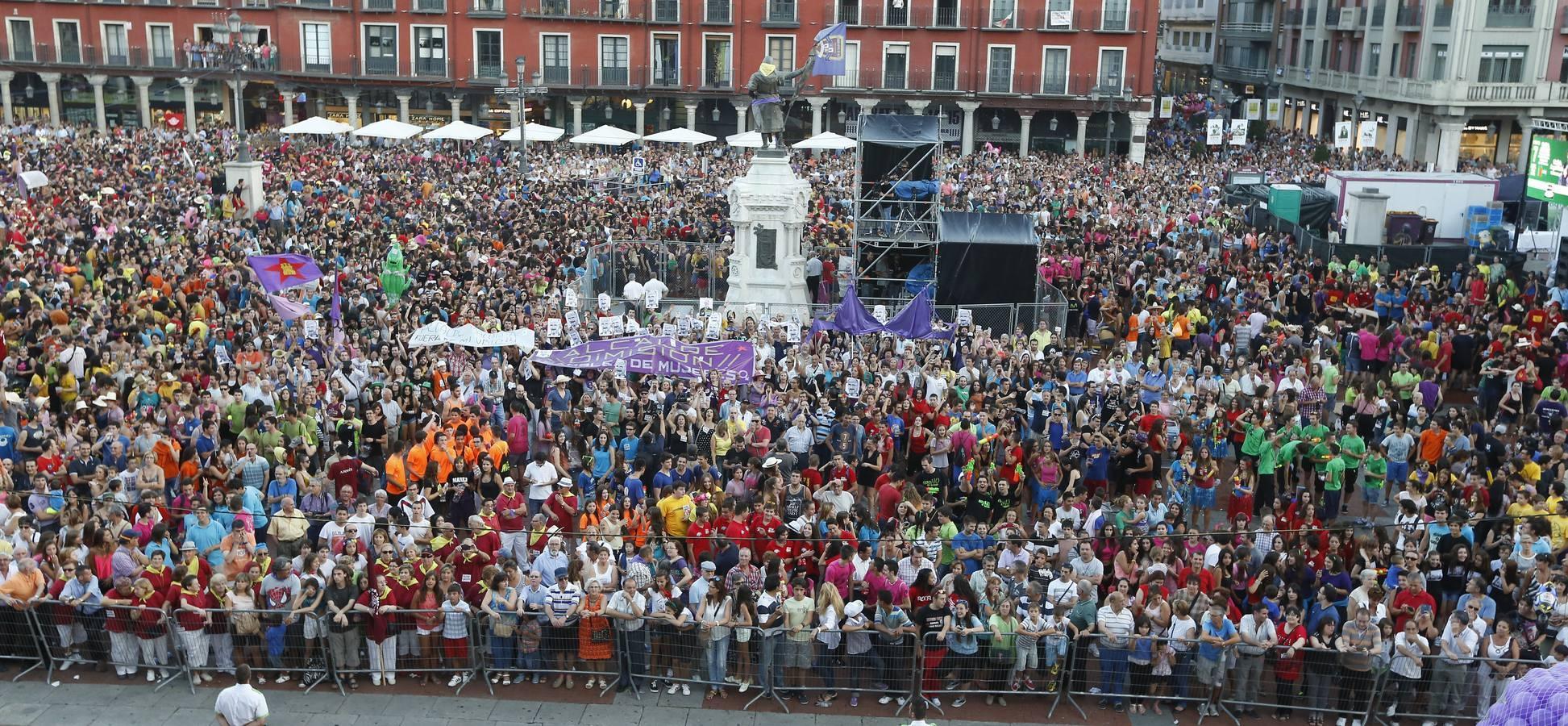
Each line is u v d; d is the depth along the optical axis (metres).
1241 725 13.08
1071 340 27.97
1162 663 13.09
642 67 63.28
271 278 22.84
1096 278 30.02
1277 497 17.69
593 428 18.52
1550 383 22.00
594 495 16.58
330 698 13.22
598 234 34.34
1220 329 25.69
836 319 23.02
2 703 12.85
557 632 13.43
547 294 28.27
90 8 62.84
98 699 13.02
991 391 20.38
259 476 16.64
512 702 13.27
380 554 13.56
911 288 30.50
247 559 13.87
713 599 13.45
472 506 16.39
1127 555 14.71
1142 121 62.16
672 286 31.39
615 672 13.58
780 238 28.48
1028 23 61.75
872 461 17.88
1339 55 71.19
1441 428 18.78
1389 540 15.12
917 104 63.31
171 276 25.78
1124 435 18.23
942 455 17.81
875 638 13.29
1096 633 12.98
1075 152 64.06
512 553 15.60
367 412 18.53
